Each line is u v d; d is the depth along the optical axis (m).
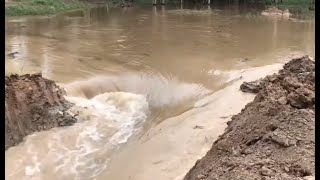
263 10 49.50
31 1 46.25
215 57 24.02
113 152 13.66
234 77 19.83
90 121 15.89
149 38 30.09
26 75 15.66
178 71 21.25
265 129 9.57
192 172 10.23
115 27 35.44
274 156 8.20
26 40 29.02
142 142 13.77
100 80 20.05
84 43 28.20
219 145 10.17
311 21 39.91
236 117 12.88
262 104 11.28
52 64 22.55
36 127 14.67
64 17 42.28
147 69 21.66
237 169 7.86
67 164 12.81
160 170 11.48
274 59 23.53
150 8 52.59
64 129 15.01
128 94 19.02
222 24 37.53
